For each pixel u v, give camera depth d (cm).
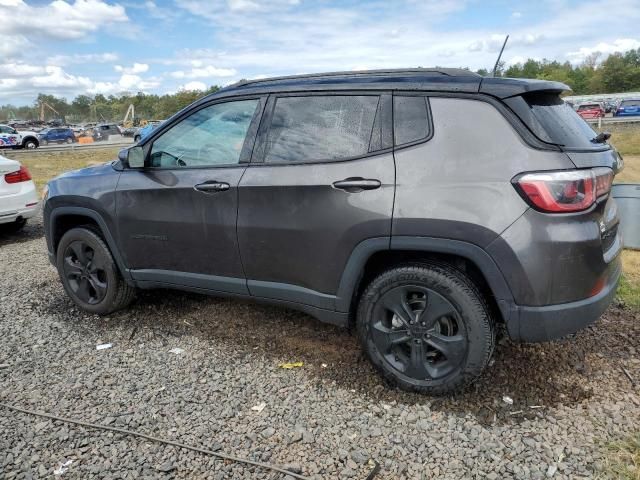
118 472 237
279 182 305
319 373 318
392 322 294
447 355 278
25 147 3253
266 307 417
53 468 240
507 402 280
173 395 298
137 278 382
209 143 342
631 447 242
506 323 263
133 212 364
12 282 510
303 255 305
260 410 282
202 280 352
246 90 334
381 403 285
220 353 347
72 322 405
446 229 261
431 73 293
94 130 4928
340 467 238
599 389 290
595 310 260
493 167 256
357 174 283
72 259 419
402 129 280
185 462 243
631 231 551
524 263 249
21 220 718
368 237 281
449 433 258
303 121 310
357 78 304
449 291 270
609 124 2702
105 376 322
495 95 263
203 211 335
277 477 232
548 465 234
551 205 245
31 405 292
